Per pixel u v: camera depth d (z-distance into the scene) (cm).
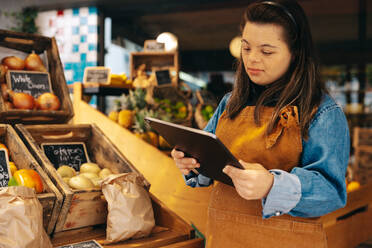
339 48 615
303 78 103
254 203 112
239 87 119
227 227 116
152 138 288
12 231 121
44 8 566
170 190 206
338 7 567
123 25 635
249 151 111
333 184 96
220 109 133
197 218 194
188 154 113
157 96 370
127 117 303
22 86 218
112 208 156
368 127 558
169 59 446
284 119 103
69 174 183
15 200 125
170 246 157
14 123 207
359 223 200
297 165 104
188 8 566
